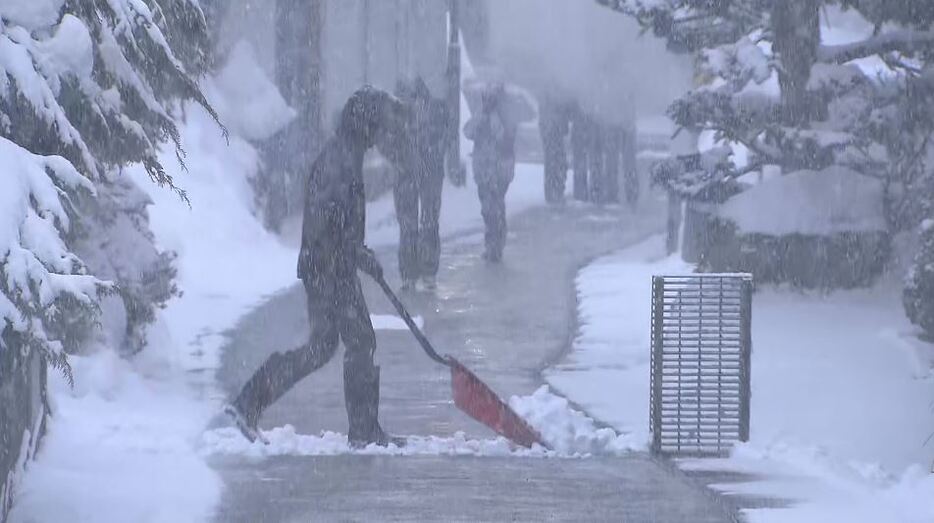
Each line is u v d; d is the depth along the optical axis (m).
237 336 46.97
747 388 30.36
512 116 73.50
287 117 81.88
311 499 24.36
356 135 31.48
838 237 54.03
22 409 23.72
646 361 44.50
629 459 29.31
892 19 55.06
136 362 37.19
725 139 65.62
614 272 66.88
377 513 23.44
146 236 39.09
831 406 36.75
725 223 55.50
